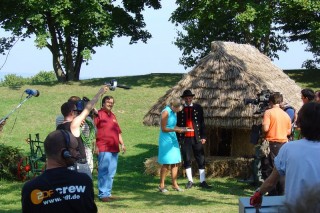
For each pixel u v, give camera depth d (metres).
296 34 29.72
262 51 28.73
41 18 25.08
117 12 29.48
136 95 24.67
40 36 25.34
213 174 12.04
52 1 24.89
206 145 12.88
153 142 17.70
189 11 28.08
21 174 11.72
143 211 8.38
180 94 12.19
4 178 11.70
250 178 11.52
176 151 10.27
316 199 1.80
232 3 25.23
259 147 10.62
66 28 26.59
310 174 3.66
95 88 26.27
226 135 13.20
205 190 10.59
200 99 11.86
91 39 26.69
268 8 24.77
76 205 3.41
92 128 7.36
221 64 12.21
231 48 13.33
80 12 25.92
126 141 17.81
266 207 3.85
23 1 24.86
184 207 8.72
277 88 12.91
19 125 20.11
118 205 8.95
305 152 3.74
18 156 12.07
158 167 12.48
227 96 11.70
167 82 27.83
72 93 25.16
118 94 24.83
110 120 9.37
